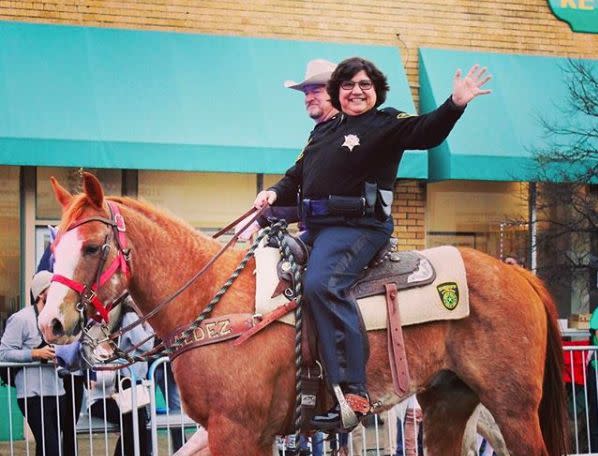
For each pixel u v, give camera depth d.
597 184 12.36
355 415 5.55
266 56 11.96
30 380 7.93
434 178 12.19
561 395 6.28
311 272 5.60
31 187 11.49
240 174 12.20
